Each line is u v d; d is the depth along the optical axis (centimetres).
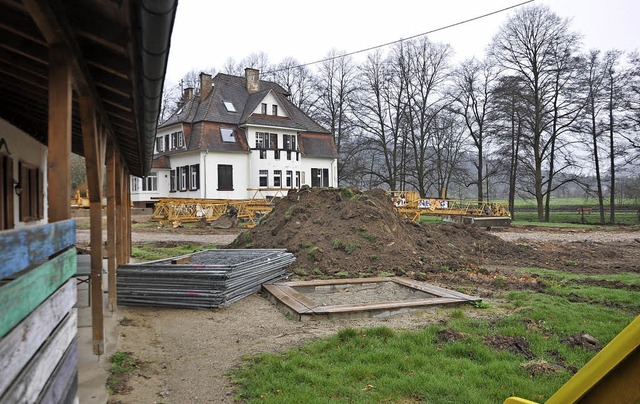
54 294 237
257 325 702
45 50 349
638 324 131
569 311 759
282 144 4088
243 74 5625
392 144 4688
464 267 1246
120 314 759
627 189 4088
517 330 638
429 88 4272
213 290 805
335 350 564
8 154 653
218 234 2359
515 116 3622
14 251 167
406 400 433
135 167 1185
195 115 3919
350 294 940
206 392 454
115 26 281
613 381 142
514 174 3966
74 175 3844
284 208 1517
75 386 281
